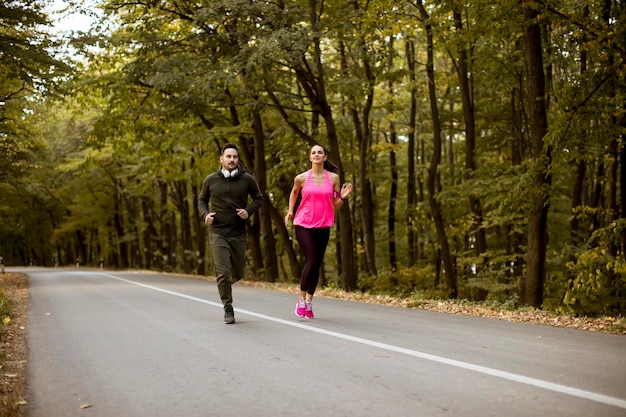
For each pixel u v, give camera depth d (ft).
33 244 220.02
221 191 24.98
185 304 34.04
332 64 71.51
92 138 73.67
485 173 59.93
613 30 37.35
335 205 25.79
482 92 66.74
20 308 36.27
